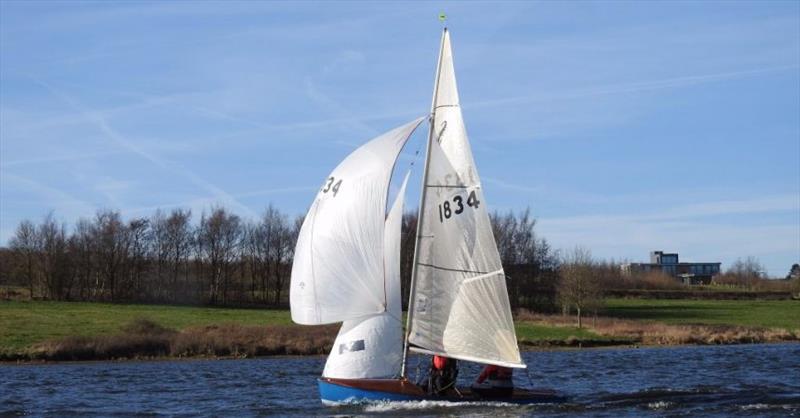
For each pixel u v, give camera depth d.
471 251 30.55
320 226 30.47
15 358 59.06
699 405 32.84
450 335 30.55
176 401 36.88
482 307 30.47
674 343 78.19
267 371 51.47
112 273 106.81
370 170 30.33
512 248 108.00
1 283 109.94
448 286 30.62
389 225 30.84
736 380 44.47
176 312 87.81
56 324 72.69
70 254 105.88
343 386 30.17
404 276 74.19
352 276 30.19
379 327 30.38
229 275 114.12
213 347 63.94
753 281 164.62
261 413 32.34
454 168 30.70
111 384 43.97
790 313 105.81
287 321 81.69
